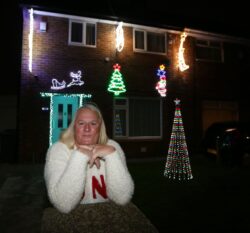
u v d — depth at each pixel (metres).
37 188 5.96
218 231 3.69
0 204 4.87
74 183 1.47
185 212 4.43
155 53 11.30
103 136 1.88
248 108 13.09
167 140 11.23
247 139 8.23
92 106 1.81
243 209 4.59
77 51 10.09
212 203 4.91
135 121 10.92
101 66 10.38
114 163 1.62
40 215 4.32
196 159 10.40
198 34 11.95
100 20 10.42
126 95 10.75
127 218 1.59
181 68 11.56
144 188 5.93
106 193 1.70
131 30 11.02
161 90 11.18
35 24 9.66
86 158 1.54
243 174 7.50
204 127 12.23
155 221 4.02
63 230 1.46
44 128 9.45
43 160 9.34
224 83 12.57
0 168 8.19
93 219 1.54
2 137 9.45
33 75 9.44
